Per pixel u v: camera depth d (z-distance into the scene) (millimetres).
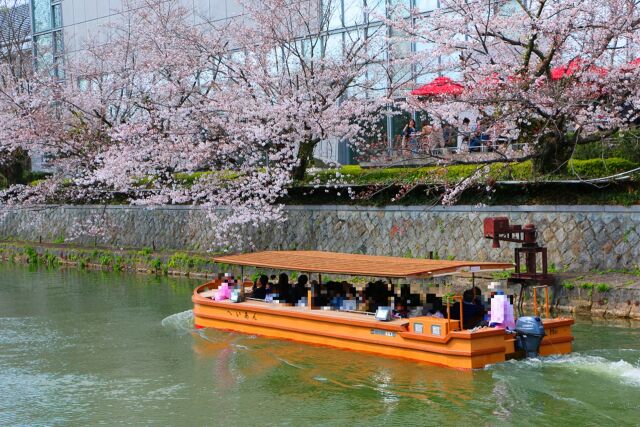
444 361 12914
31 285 24922
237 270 23781
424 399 11766
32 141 27484
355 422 11062
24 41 37969
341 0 27219
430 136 20375
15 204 30719
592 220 17812
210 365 14336
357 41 23531
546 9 17484
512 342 13188
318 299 15445
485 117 18391
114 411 11961
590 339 14469
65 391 13070
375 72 23609
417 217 20984
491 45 18938
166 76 25766
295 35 24156
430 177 20344
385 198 21703
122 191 24781
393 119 27328
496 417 10922
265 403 12062
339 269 14773
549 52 17484
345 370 13422
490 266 14367
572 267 17938
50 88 28000
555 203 18453
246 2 26859
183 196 23688
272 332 15930
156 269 26625
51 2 38656
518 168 19453
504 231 16609
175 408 12008
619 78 17094
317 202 23375
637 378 12172
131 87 27656
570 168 18188
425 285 19078
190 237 27281
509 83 16844
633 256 17047
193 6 29797
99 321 18719
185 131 23109
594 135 17688
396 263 14828
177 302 20891
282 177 21828
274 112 21359
